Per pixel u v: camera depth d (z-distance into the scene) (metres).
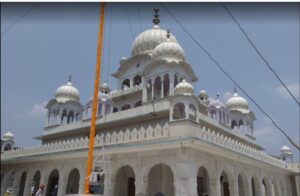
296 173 34.09
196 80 30.16
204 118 26.80
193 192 17.14
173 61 27.17
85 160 22.80
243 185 24.58
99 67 13.12
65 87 37.78
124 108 33.88
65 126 32.72
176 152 18.14
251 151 25.19
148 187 21.31
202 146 18.05
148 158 19.50
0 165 33.62
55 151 25.89
